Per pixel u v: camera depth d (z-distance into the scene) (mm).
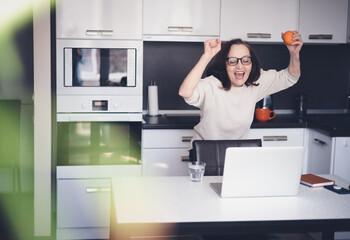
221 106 2727
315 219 1711
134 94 3412
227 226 1661
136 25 3354
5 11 3227
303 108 4012
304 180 2207
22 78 3301
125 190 2021
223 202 1882
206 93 2695
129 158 3461
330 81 4211
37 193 3428
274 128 3574
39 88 3326
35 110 3340
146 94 4031
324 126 3336
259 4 3662
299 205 1871
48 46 3299
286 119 3789
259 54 4105
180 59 4031
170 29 3572
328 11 3744
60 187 3426
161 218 1673
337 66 4203
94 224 3484
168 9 3564
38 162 3396
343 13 3764
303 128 3621
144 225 1619
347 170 3305
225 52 2662
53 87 3340
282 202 1906
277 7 3689
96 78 3367
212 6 3607
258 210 1794
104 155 3443
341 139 3266
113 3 3322
